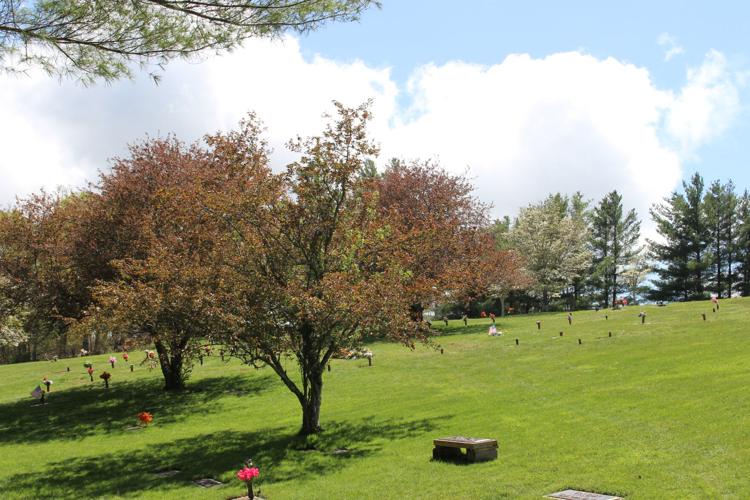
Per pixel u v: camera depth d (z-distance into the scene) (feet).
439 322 184.96
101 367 138.82
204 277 63.62
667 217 261.03
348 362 115.75
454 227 150.82
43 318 111.45
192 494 46.47
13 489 52.70
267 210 65.21
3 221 109.19
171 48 38.14
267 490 46.11
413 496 40.19
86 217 105.70
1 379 131.44
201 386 105.50
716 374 70.08
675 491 35.73
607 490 36.99
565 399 68.44
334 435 62.95
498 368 96.73
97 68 37.29
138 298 67.41
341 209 67.36
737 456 41.09
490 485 40.47
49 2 33.86
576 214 300.81
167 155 110.22
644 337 108.17
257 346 60.90
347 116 65.62
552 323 148.77
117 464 59.88
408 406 75.77
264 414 81.35
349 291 58.44
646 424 52.85
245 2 37.73
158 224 97.25
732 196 250.16
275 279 63.67
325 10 38.75
